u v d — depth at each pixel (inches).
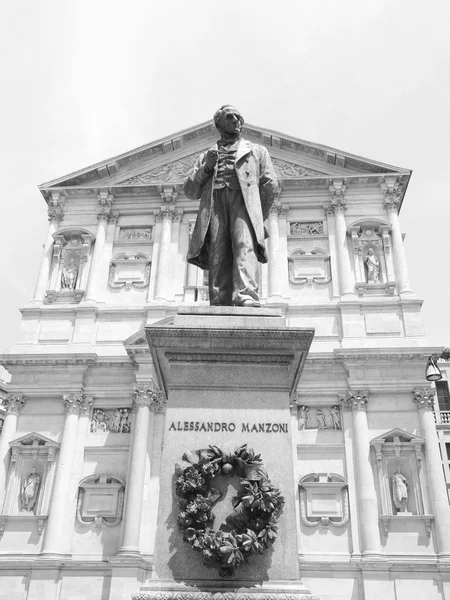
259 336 231.3
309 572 878.4
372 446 964.6
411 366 1014.4
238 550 195.5
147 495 944.3
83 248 1200.2
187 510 202.8
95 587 882.1
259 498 204.1
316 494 937.5
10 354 1056.2
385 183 1203.2
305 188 1225.4
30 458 1005.2
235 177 284.5
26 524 948.6
